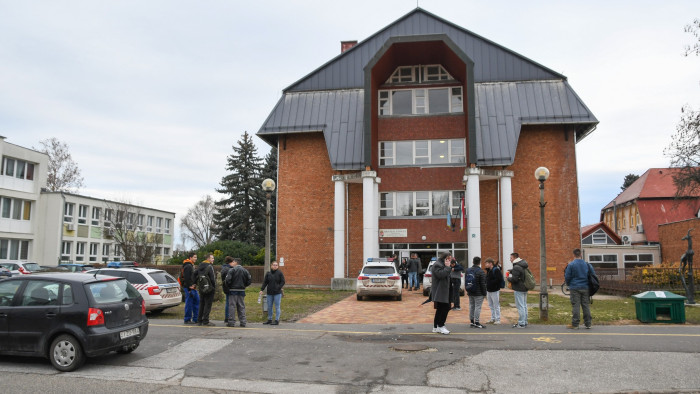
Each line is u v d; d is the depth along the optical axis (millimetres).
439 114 28000
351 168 27406
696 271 21047
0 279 8812
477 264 12312
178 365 8539
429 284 20531
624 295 21984
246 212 48156
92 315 8164
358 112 28859
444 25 29781
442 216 27203
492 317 12898
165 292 15195
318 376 7777
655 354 8820
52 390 7035
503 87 28312
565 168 26984
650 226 48094
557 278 26219
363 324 13000
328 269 28203
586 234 45031
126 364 8609
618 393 6742
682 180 28016
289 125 29062
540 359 8562
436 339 10570
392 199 27906
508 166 27344
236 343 10312
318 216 28656
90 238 47250
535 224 26750
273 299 13180
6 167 36812
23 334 8312
